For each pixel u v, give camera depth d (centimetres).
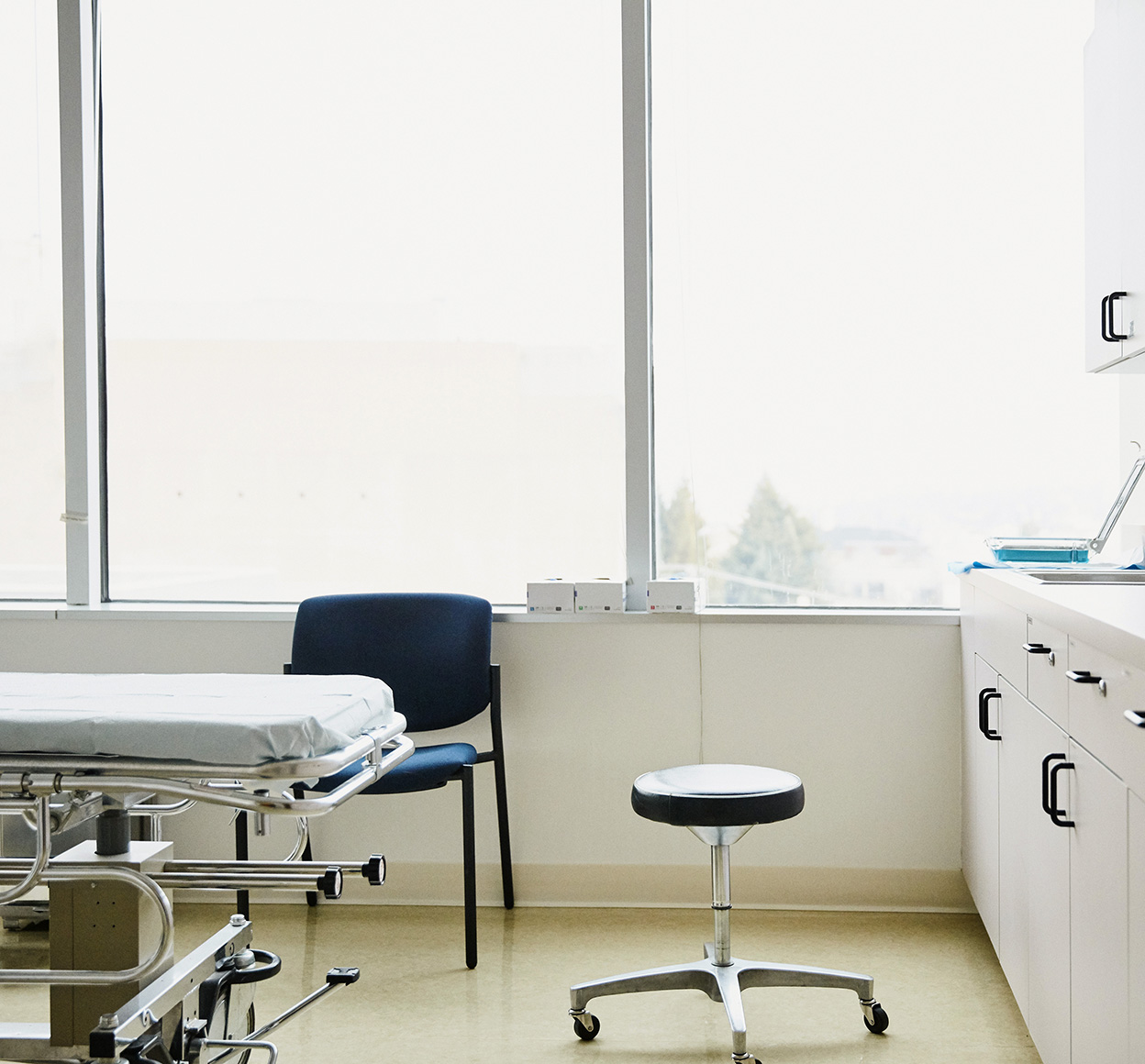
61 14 318
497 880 310
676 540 315
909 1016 235
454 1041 227
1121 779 140
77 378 321
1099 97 234
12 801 158
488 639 293
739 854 305
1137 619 143
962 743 292
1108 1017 146
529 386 319
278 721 154
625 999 248
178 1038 165
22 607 322
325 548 326
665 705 305
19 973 158
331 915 302
